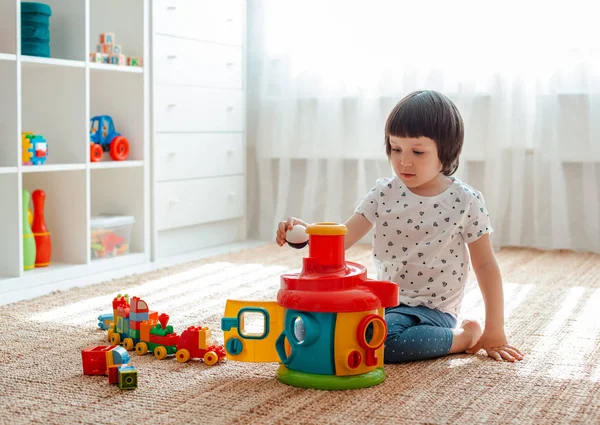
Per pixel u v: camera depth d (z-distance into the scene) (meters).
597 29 2.55
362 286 1.15
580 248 2.67
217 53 2.73
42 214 2.10
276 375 1.19
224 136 2.81
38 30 2.05
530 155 2.72
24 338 1.45
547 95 2.63
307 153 2.93
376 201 1.41
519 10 2.62
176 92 2.52
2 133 1.89
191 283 2.06
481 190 2.72
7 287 1.87
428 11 2.71
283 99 2.93
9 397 1.10
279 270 2.28
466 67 2.66
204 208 2.71
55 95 2.16
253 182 3.08
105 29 2.41
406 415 1.02
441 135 1.29
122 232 2.34
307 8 2.88
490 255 1.37
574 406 1.06
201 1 2.62
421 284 1.36
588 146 2.59
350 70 2.85
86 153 2.13
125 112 2.40
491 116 2.64
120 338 1.41
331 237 1.15
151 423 0.99
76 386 1.15
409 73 2.75
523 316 1.66
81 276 2.12
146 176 2.39
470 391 1.13
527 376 1.21
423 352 1.29
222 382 1.17
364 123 2.83
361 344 1.13
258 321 1.58
